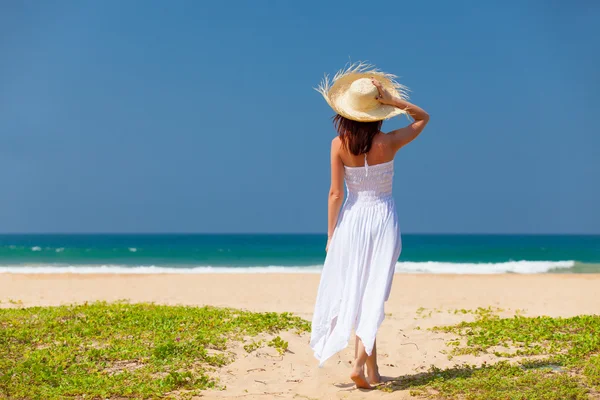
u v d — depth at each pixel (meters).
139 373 6.13
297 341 7.91
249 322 8.78
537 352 6.96
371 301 5.34
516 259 38.97
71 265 31.03
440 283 18.88
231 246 61.53
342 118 5.55
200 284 18.33
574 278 21.11
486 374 5.82
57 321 8.56
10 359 6.62
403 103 5.52
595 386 5.27
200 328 8.23
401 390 5.45
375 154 5.48
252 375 6.34
